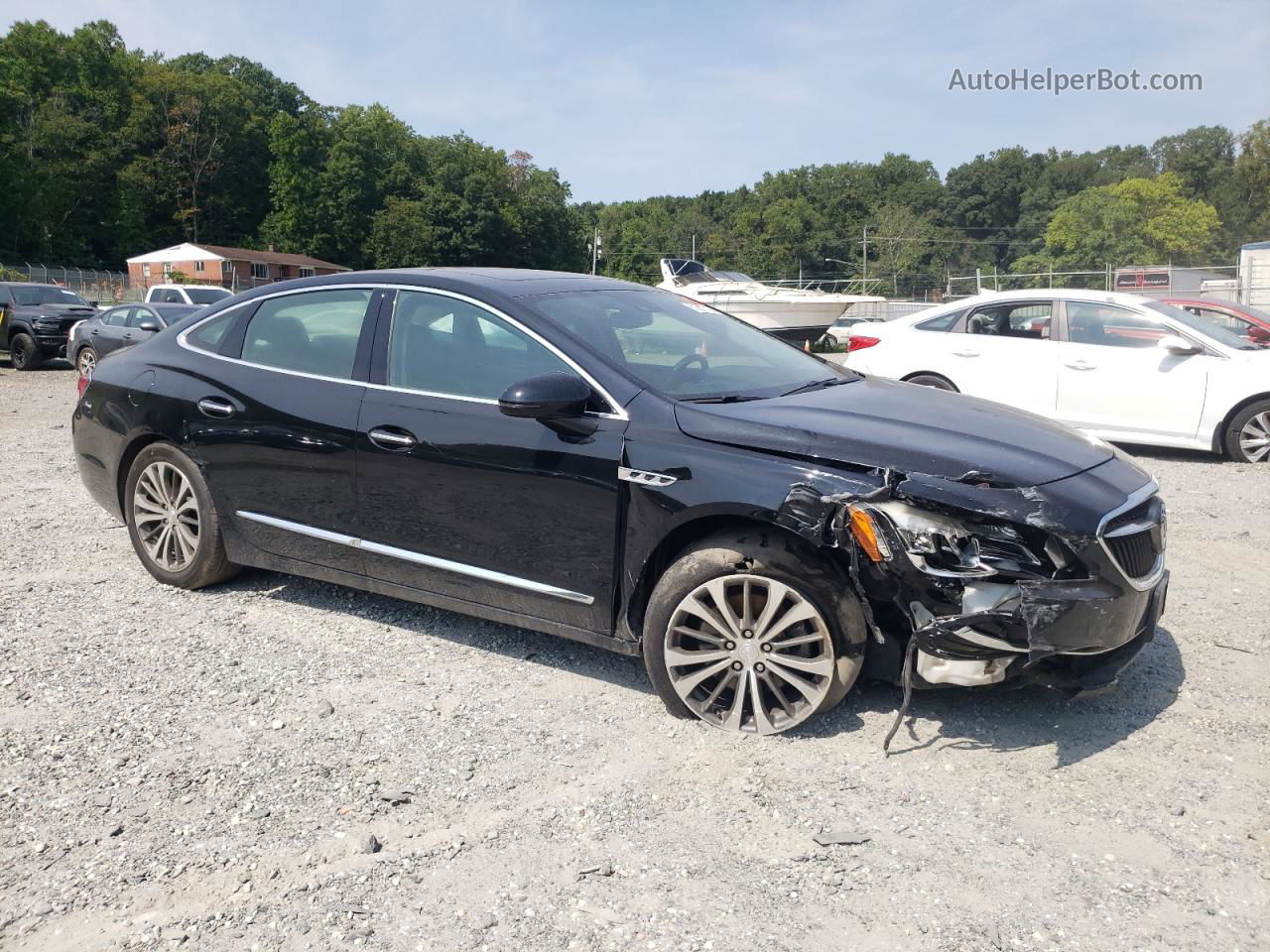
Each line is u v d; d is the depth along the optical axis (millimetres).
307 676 3957
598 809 2992
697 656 3471
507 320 3928
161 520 4945
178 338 4957
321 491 4281
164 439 4871
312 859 2750
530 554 3756
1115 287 35188
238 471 4555
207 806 3014
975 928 2436
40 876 2676
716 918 2486
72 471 8250
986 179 126500
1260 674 3932
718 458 3377
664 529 3434
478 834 2867
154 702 3721
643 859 2742
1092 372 8820
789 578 3301
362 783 3148
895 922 2463
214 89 98875
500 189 104812
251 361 4602
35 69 88750
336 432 4188
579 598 3680
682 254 120500
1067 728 3486
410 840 2842
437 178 99375
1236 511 6715
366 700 3748
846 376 4469
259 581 5121
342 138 98438
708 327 4496
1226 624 4512
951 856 2740
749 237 117375
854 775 3172
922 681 3289
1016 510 3119
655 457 3459
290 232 91750
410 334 4152
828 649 3318
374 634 4418
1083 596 3090
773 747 3367
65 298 20875
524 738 3449
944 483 3166
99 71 93500
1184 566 5438
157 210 93000
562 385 3498
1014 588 3094
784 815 2951
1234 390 8328
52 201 78438
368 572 4250
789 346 4770
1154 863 2697
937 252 105500
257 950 2381
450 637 4387
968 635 3113
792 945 2385
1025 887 2600
